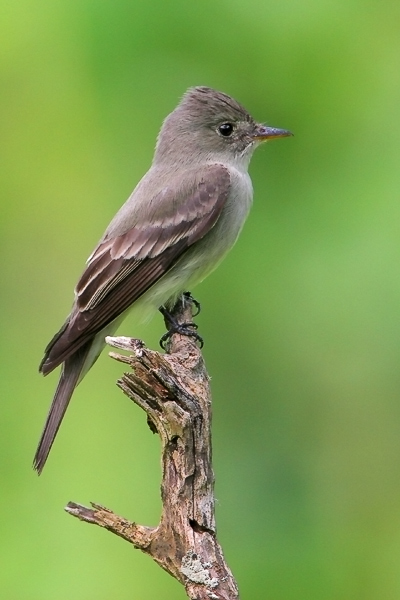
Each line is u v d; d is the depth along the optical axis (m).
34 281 12.91
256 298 11.30
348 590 10.77
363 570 10.98
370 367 10.98
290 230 11.34
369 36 11.66
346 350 11.02
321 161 11.52
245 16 11.60
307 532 10.91
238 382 11.37
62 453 11.49
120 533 7.62
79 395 11.93
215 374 11.40
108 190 12.62
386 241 10.79
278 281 11.23
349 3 11.66
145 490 11.16
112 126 12.43
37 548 10.78
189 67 11.81
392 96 11.51
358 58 11.61
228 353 11.39
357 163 11.34
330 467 11.31
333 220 11.16
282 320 11.17
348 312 10.83
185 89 11.93
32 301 12.88
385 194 10.97
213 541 7.56
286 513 11.04
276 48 11.62
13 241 13.04
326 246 11.05
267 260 11.33
